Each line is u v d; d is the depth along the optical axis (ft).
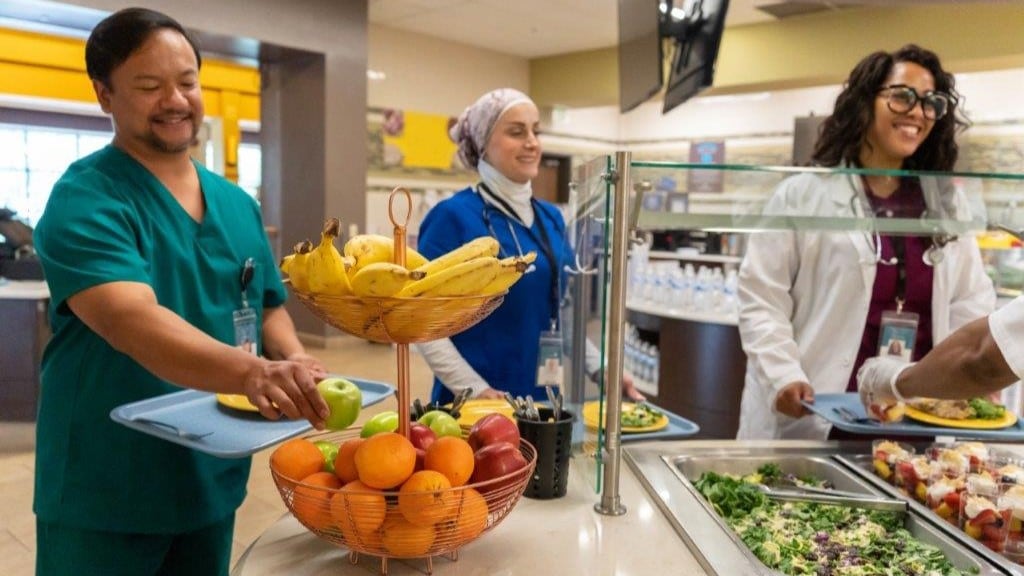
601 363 3.86
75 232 4.13
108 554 4.61
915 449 5.25
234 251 5.15
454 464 3.13
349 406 3.70
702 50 6.93
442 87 26.07
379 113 24.49
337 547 3.56
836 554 3.89
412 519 3.02
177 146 4.69
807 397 5.90
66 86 20.20
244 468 5.37
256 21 18.53
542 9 21.76
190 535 5.14
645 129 33.42
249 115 24.54
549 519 3.87
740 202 4.66
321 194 20.67
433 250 6.71
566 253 6.20
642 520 3.90
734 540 3.59
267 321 5.79
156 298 4.46
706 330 12.66
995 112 23.90
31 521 9.29
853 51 20.27
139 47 4.39
